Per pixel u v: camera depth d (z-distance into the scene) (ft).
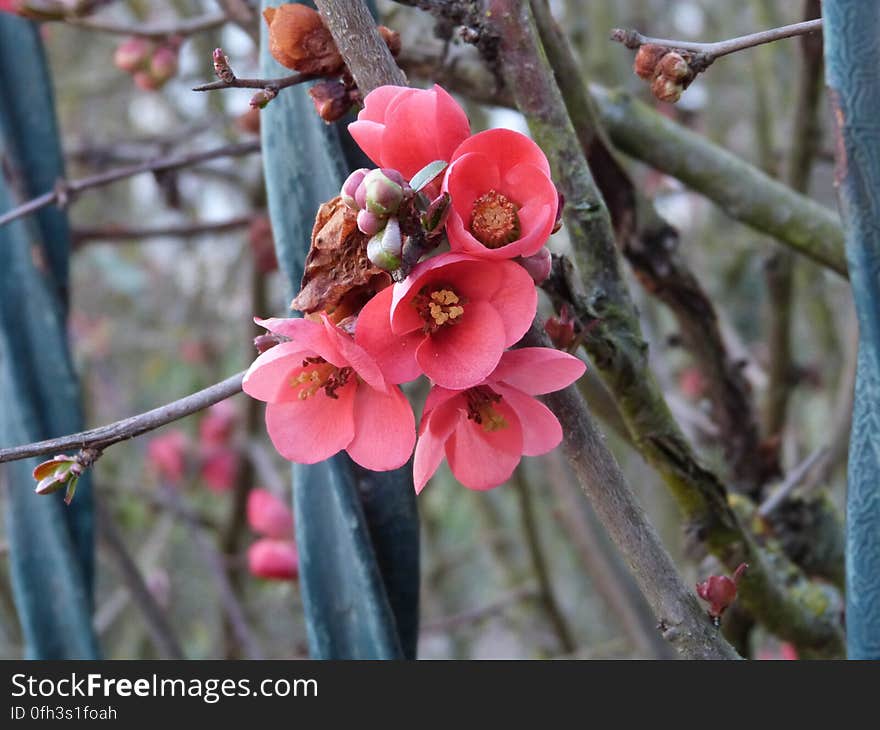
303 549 1.82
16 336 2.08
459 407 1.44
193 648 4.91
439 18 2.02
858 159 1.42
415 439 1.41
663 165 2.24
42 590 2.06
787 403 2.94
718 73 4.37
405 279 1.35
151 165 2.17
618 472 1.45
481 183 1.38
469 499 4.74
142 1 4.42
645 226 2.08
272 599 4.20
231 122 3.41
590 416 1.46
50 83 2.20
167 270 5.46
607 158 2.00
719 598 1.49
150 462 4.17
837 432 2.69
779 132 3.21
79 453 1.44
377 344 1.38
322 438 1.44
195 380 5.17
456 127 1.38
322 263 1.39
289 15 1.53
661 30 4.22
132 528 4.38
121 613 4.74
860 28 1.42
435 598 4.80
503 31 1.59
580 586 4.75
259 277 3.55
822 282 3.70
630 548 1.45
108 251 4.60
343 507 1.74
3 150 2.15
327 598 1.81
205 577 4.99
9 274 2.10
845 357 3.44
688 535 1.95
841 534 2.50
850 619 1.49
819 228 2.23
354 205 1.37
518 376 1.39
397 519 1.81
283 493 3.67
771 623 2.07
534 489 4.57
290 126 1.73
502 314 1.38
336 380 1.43
